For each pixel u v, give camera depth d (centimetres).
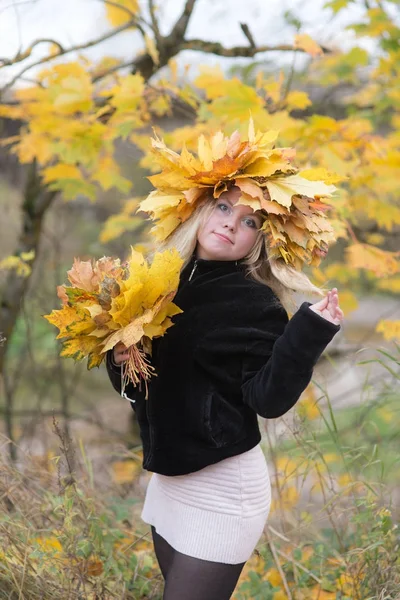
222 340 197
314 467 305
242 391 195
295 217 199
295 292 216
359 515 255
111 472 368
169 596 198
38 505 273
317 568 278
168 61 393
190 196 201
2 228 581
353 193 366
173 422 201
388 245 477
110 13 381
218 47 389
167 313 194
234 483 201
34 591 229
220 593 200
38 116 335
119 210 577
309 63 444
